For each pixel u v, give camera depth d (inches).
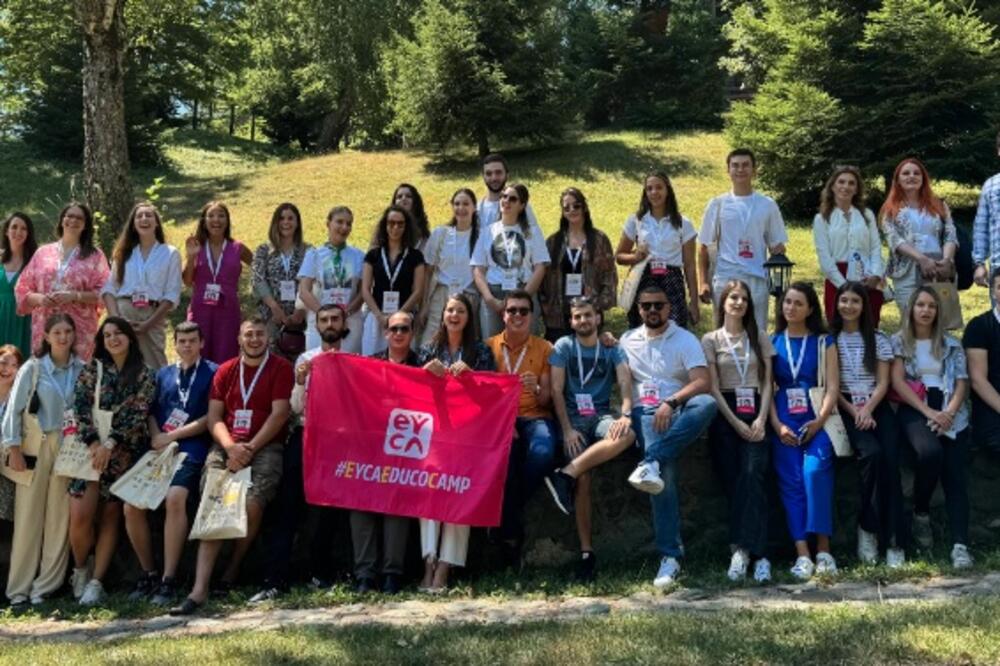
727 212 309.3
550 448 263.3
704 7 995.3
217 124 1642.5
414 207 325.4
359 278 317.7
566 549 278.4
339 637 202.8
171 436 270.5
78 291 312.3
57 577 269.9
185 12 729.6
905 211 309.1
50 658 198.8
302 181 823.1
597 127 964.6
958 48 595.8
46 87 898.7
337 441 267.7
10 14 911.0
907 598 224.8
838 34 655.8
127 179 529.3
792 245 579.5
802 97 617.9
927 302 272.7
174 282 323.3
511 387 267.4
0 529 282.0
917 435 265.0
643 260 310.7
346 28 960.3
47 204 745.6
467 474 262.4
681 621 199.0
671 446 257.9
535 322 321.4
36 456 271.0
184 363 279.3
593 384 274.5
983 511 278.1
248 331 272.1
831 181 314.0
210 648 197.9
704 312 441.4
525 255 305.0
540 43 793.6
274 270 332.8
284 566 263.9
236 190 805.2
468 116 780.0
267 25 1026.1
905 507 273.4
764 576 249.4
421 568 276.2
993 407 268.8
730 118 692.7
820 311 278.5
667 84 955.3
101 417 268.8
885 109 616.4
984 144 605.3
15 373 279.7
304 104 1176.2
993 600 203.2
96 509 269.7
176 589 267.4
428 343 297.4
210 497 257.9
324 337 280.1
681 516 281.4
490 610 235.6
